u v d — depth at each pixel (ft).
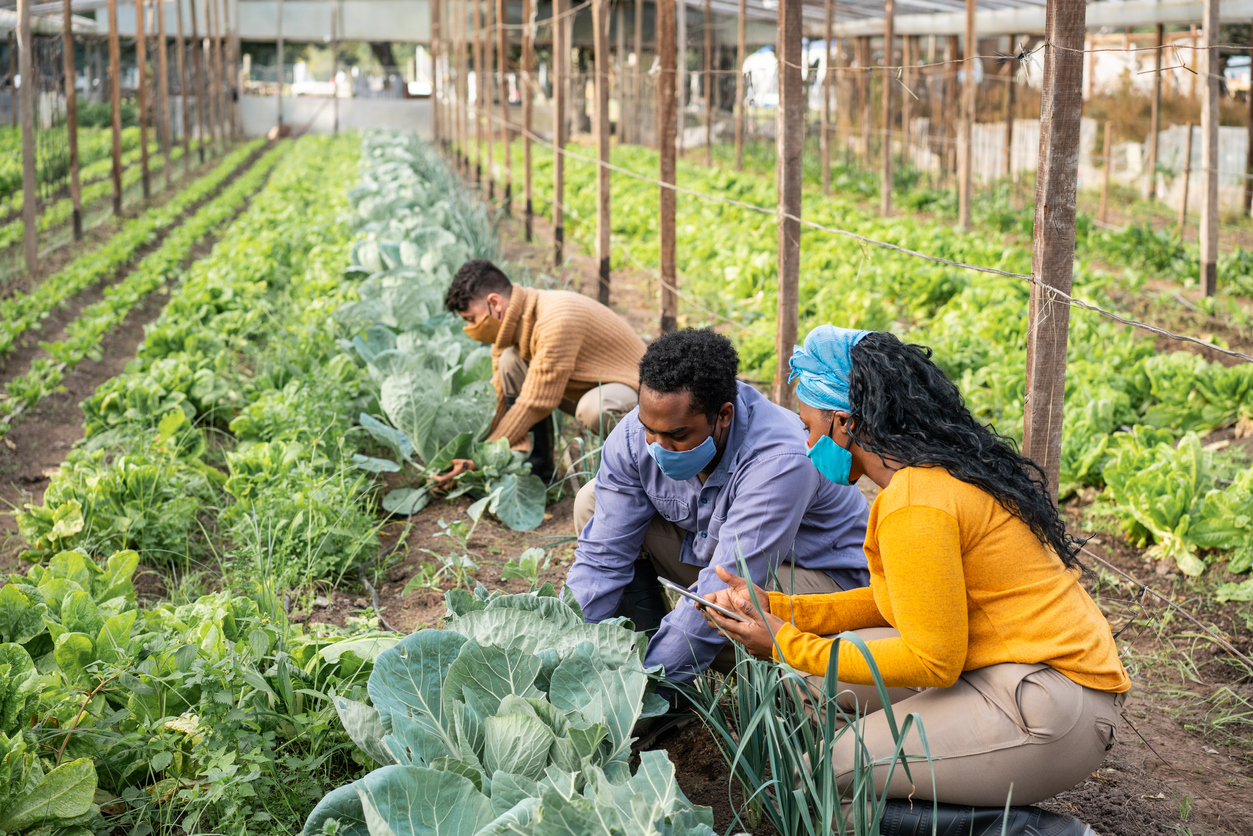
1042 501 7.60
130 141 97.66
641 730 10.15
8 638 10.46
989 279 30.35
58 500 15.20
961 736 7.75
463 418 17.44
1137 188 55.93
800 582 10.13
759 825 9.21
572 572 11.02
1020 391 20.54
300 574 14.14
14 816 8.21
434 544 15.81
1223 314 29.68
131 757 9.32
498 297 16.33
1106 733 7.70
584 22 117.80
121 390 19.75
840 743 8.25
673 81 23.85
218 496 17.21
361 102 127.85
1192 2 37.09
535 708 8.14
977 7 52.85
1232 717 10.87
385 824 6.75
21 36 36.68
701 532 10.53
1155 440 17.81
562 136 37.50
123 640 10.19
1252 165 45.42
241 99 126.62
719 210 45.21
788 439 9.55
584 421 16.39
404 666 8.67
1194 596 14.08
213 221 50.65
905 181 64.23
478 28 61.31
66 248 43.32
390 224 34.55
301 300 27.94
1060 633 7.59
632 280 37.09
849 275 31.30
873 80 75.46
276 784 8.98
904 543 7.47
